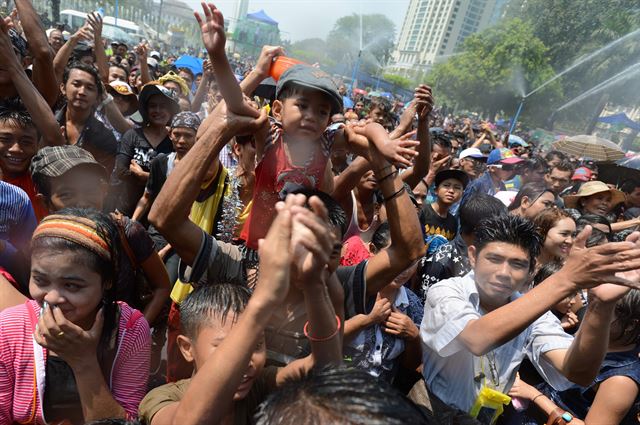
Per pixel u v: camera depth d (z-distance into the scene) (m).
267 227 1.79
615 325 2.01
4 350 1.48
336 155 3.32
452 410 2.00
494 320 1.66
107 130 4.16
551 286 1.57
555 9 37.22
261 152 1.81
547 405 2.25
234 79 1.47
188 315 1.43
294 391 0.97
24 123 2.53
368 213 3.34
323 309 1.24
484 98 42.88
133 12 50.28
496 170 6.52
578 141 10.72
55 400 1.51
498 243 1.99
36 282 1.47
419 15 98.56
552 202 4.09
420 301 2.88
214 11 1.35
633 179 7.08
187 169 1.57
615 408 1.96
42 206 2.38
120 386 1.62
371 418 0.87
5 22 2.62
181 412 1.08
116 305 1.66
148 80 7.02
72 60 6.64
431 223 4.27
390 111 5.56
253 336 1.06
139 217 3.56
